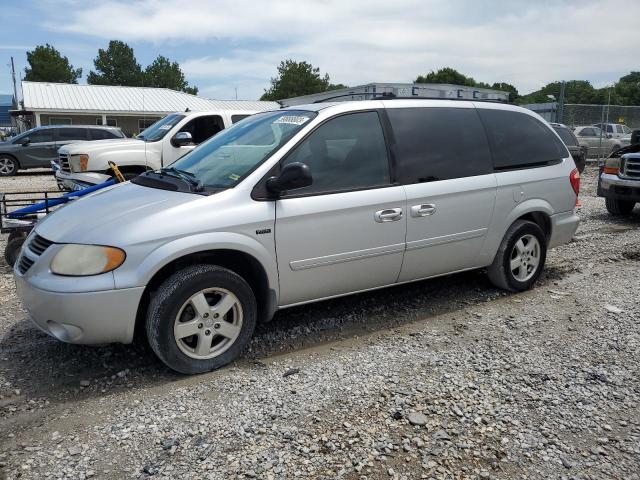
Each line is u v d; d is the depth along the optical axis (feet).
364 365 12.91
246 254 12.85
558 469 9.21
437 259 15.99
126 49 245.45
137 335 14.57
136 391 11.89
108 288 11.44
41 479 8.95
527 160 17.84
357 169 14.40
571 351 13.64
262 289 13.44
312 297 14.21
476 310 16.70
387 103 15.39
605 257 23.26
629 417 10.75
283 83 197.36
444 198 15.62
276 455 9.52
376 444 9.80
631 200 31.86
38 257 12.14
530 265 18.34
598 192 34.09
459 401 11.25
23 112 105.81
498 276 17.80
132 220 12.01
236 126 16.47
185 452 9.64
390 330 15.25
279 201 13.17
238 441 9.94
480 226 16.58
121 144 33.42
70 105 109.29
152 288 12.60
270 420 10.59
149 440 10.01
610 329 14.99
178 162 15.74
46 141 64.08
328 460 9.37
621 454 9.61
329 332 15.10
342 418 10.63
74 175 26.84
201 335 12.47
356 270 14.52
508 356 13.37
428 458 9.45
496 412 10.85
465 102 17.04
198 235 12.14
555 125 50.49
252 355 13.70
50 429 10.45
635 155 31.68
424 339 14.46
